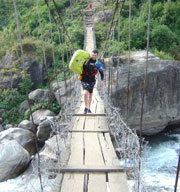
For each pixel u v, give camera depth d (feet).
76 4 65.46
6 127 28.43
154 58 25.44
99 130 9.89
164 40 38.60
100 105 14.47
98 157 7.40
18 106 32.37
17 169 16.05
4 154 16.38
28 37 43.32
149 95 22.39
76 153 7.72
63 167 6.63
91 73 10.86
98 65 10.64
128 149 6.33
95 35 42.14
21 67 35.29
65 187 5.83
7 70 34.68
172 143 22.39
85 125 10.73
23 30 47.93
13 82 34.91
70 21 53.16
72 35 43.68
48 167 6.41
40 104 27.14
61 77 31.48
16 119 30.66
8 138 20.02
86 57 10.64
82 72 10.96
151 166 18.04
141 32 39.55
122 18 45.44
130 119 22.59
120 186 5.81
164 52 36.42
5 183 15.01
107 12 49.60
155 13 45.24
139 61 24.57
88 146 8.34
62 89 24.76
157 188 14.74
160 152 20.63
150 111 22.77
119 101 21.58
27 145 20.51
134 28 40.04
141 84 21.90
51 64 37.68
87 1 66.90
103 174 6.42
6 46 40.42
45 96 29.30
